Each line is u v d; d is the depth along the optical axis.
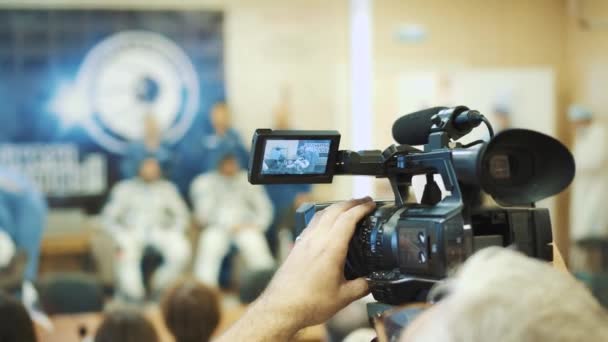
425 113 1.18
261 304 1.01
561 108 7.82
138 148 7.23
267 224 7.25
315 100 7.46
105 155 7.21
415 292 0.98
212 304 2.77
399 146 1.14
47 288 4.36
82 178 7.15
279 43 7.42
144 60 7.28
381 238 1.06
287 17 7.42
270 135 1.16
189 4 7.31
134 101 7.26
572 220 7.27
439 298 0.73
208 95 7.35
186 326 2.73
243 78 7.40
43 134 7.14
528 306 0.53
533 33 7.71
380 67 7.44
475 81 7.50
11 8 7.07
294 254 1.06
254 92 7.42
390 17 7.46
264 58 7.42
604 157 7.11
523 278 0.55
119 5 7.22
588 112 7.21
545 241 1.00
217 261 7.18
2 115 7.07
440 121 1.11
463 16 7.57
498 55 7.66
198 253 7.26
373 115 7.45
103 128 7.21
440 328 0.57
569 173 0.95
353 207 1.09
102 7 7.20
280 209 7.28
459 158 0.95
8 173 6.31
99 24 7.20
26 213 6.31
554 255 1.05
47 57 7.13
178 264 7.12
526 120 7.55
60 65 7.15
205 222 7.22
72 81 7.17
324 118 7.46
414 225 0.98
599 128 7.22
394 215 1.06
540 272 0.56
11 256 5.92
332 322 2.76
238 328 0.99
